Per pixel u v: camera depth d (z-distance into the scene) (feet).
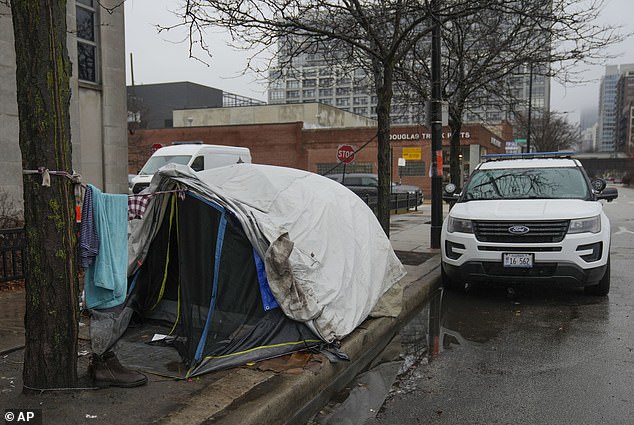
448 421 12.54
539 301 24.29
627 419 12.44
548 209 23.35
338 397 14.03
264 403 11.74
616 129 462.60
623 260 34.50
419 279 26.53
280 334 15.14
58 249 11.60
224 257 14.98
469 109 50.14
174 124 177.88
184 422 10.77
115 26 42.86
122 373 12.71
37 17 10.93
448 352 17.60
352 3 28.81
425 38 45.93
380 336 18.58
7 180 32.40
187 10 21.86
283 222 16.15
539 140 148.87
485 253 23.24
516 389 14.37
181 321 16.49
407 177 120.98
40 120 11.06
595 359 16.53
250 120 169.78
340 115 174.09
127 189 44.65
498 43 42.83
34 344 11.85
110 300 13.06
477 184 28.19
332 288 16.20
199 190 15.07
